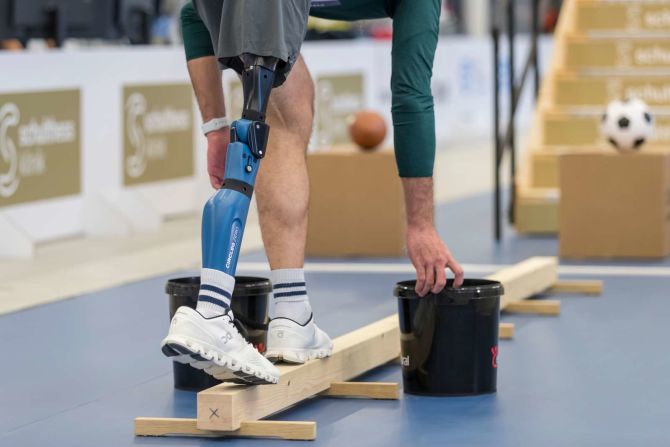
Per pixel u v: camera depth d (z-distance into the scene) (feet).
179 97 54.54
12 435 20.25
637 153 42.14
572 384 23.56
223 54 18.66
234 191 18.24
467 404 21.90
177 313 18.15
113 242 48.24
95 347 28.12
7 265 42.57
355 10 22.08
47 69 46.24
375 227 44.09
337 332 29.63
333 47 68.95
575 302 34.04
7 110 44.11
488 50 106.73
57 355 27.22
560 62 56.29
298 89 21.30
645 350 26.99
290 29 18.47
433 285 21.76
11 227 44.11
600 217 42.34
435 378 22.44
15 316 32.53
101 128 49.67
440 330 22.31
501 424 20.38
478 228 51.08
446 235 48.98
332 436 19.77
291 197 21.21
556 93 55.21
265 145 18.51
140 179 52.31
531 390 23.03
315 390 21.93
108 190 50.39
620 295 35.12
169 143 54.08
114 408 22.11
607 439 19.35
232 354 18.37
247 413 19.81
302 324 21.54
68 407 22.24
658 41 55.36
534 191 49.21
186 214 56.85
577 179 42.34
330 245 44.29
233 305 22.75
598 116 53.06
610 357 26.25
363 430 20.12
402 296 22.57
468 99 103.60
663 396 22.49
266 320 23.41
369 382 23.47
